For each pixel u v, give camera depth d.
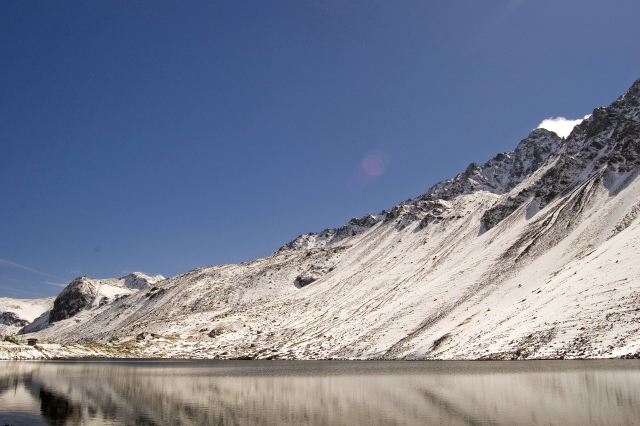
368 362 89.06
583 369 50.62
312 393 43.25
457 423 27.14
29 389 46.62
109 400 39.75
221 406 36.25
